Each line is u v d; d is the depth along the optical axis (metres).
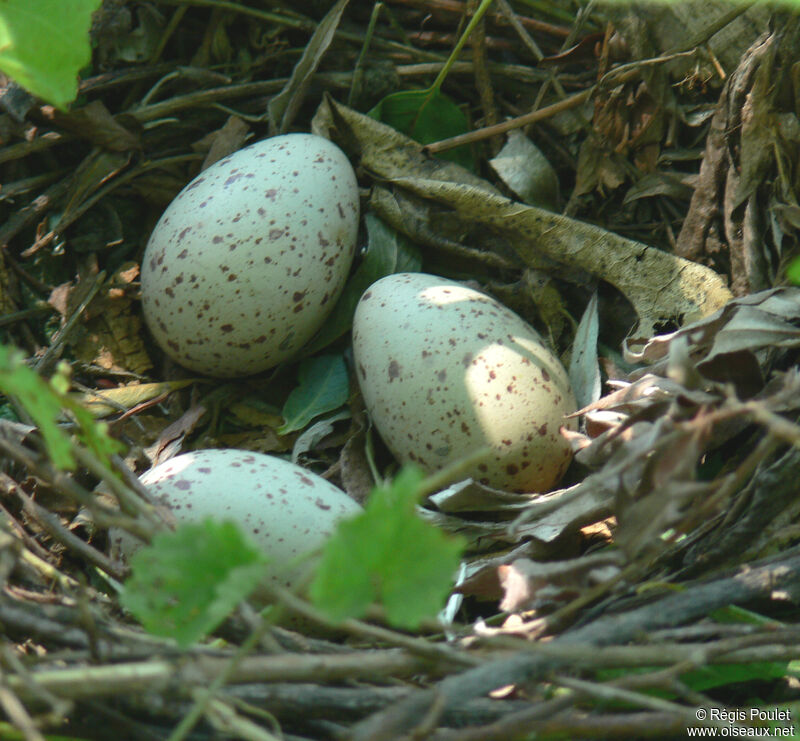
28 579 1.02
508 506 1.05
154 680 0.93
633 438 1.03
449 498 1.05
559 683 1.00
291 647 1.01
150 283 1.07
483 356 1.06
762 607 1.03
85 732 1.00
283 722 1.01
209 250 1.06
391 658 1.00
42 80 1.01
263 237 1.06
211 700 0.97
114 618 1.03
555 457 1.06
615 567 1.02
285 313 1.07
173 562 0.82
